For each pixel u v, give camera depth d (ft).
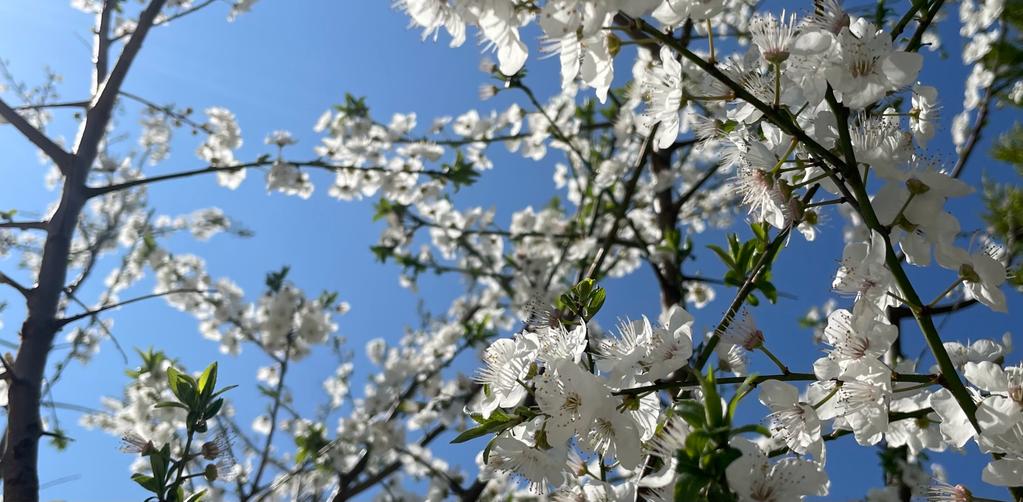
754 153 0.81
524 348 0.72
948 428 0.68
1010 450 0.63
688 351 0.73
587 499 0.74
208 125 2.46
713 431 0.54
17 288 1.25
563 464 0.70
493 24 0.62
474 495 2.09
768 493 0.59
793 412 0.76
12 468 1.13
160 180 1.51
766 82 0.76
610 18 0.62
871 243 0.70
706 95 0.79
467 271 3.02
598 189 2.78
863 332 0.71
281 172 2.57
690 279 2.03
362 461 2.16
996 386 0.65
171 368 0.86
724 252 1.02
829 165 0.76
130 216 2.77
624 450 0.68
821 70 0.73
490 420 0.69
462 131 2.94
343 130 2.83
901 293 0.71
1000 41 1.44
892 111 0.86
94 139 1.42
